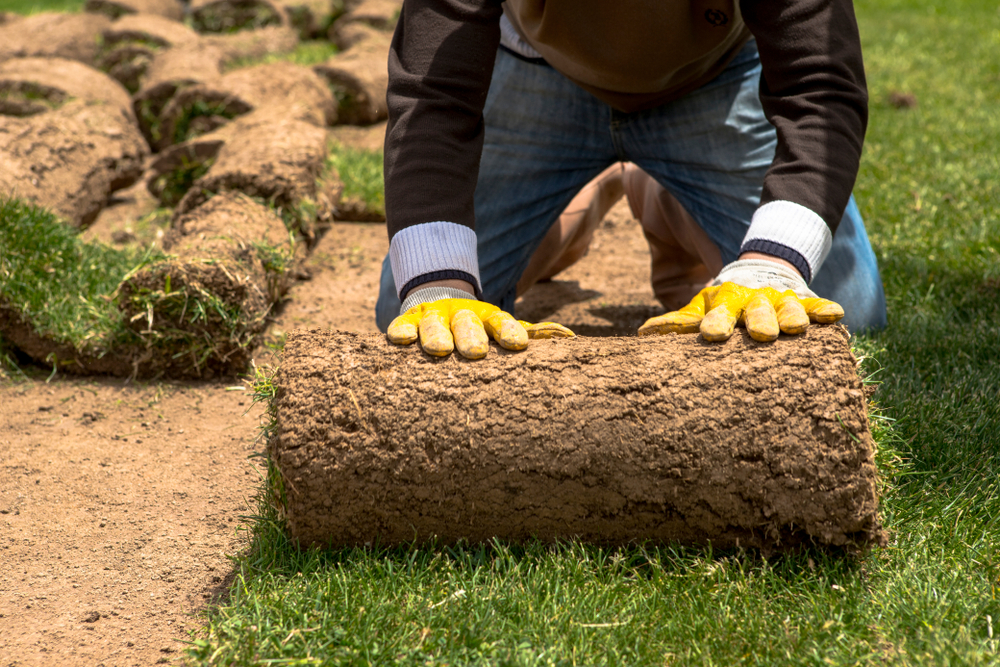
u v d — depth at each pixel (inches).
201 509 82.7
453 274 69.2
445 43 72.0
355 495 64.8
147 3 335.6
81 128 178.9
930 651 54.7
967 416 86.9
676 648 57.6
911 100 249.0
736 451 62.3
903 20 414.0
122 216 176.6
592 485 64.0
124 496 85.1
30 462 91.6
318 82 242.4
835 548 64.5
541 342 68.3
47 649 62.9
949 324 110.3
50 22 300.0
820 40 70.6
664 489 63.5
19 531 79.0
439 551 67.7
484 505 65.1
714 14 79.0
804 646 56.6
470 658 56.6
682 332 68.7
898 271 129.6
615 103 95.7
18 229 121.1
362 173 188.1
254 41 307.3
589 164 104.7
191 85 222.8
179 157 171.9
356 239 167.8
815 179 69.1
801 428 62.1
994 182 167.2
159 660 61.2
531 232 105.1
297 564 67.0
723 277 69.3
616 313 129.0
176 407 105.9
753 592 61.9
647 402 63.4
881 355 99.4
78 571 73.0
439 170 70.6
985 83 275.7
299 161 149.7
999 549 66.1
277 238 132.2
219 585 70.6
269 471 69.2
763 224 69.2
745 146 97.4
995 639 56.1
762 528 64.4
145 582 71.3
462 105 71.8
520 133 101.3
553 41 84.2
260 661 55.9
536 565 65.8
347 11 374.6
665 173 103.4
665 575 63.8
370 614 59.7
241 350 112.7
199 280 108.4
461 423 63.8
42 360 115.8
